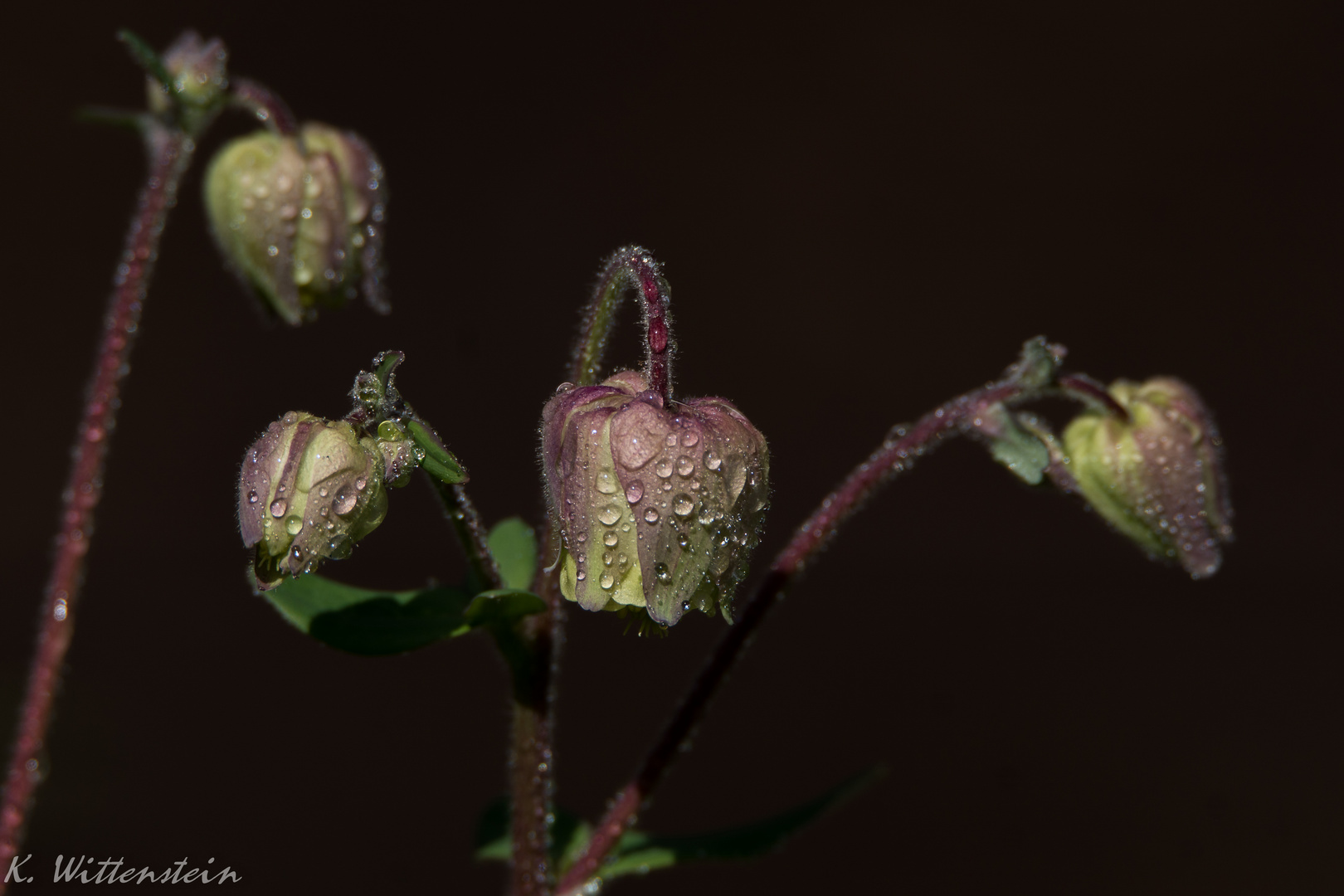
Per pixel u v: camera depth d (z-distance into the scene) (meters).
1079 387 0.48
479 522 0.47
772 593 0.48
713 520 0.45
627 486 0.45
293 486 0.45
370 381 0.46
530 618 0.47
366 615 0.47
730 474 0.45
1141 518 0.48
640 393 0.45
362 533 0.46
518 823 0.48
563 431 0.45
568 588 0.45
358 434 0.46
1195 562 0.48
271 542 0.45
